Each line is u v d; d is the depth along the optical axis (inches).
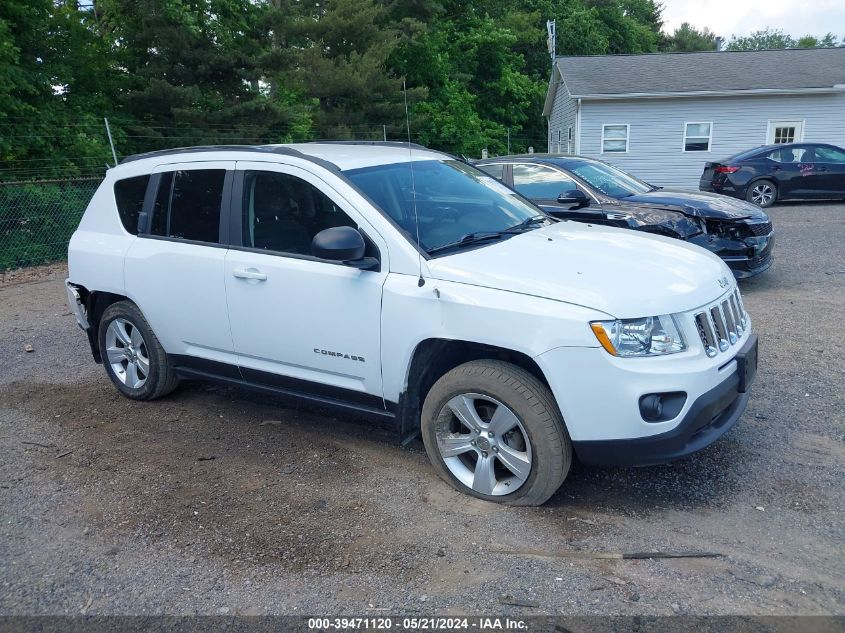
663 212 303.7
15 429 199.8
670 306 137.9
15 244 489.4
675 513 143.9
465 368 148.7
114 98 676.7
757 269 311.6
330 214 165.9
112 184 213.8
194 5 712.4
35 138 541.6
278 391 181.8
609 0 1915.6
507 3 1523.1
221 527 144.6
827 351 235.6
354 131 834.8
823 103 856.9
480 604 117.9
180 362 200.1
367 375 160.6
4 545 141.2
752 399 199.3
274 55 724.7
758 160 655.8
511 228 177.3
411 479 162.2
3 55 511.2
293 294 167.3
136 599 123.0
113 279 205.2
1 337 303.7
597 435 136.3
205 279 183.3
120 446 185.6
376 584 124.4
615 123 914.1
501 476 153.6
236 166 182.9
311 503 152.9
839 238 455.2
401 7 1050.1
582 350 133.6
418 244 155.5
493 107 1344.7
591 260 152.7
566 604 117.0
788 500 146.5
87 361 262.8
